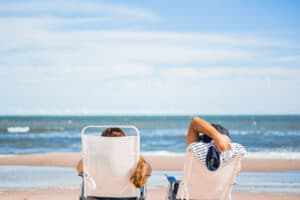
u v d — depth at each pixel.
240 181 13.06
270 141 34.97
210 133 5.64
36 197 10.59
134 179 6.53
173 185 6.24
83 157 6.58
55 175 14.57
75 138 38.31
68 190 11.58
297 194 10.89
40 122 71.56
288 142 33.66
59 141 36.97
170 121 74.62
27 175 14.57
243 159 19.00
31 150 33.31
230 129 52.09
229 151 5.67
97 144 6.55
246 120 74.12
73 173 15.04
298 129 51.22
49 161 18.25
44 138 38.19
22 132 45.81
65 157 19.50
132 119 82.44
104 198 6.68
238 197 10.50
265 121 69.12
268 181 13.08
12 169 16.14
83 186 6.66
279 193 11.05
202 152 5.67
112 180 6.59
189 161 5.73
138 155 6.57
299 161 17.97
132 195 6.67
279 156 22.08
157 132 47.22
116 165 6.54
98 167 6.57
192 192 5.91
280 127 53.84
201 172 5.75
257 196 10.62
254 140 36.09
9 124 68.69
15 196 10.70
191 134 5.81
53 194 10.98
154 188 12.00
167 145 35.28
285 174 14.65
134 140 6.56
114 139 6.52
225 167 5.73
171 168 16.50
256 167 16.25
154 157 19.83
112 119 82.12
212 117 82.31
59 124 68.06
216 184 5.84
